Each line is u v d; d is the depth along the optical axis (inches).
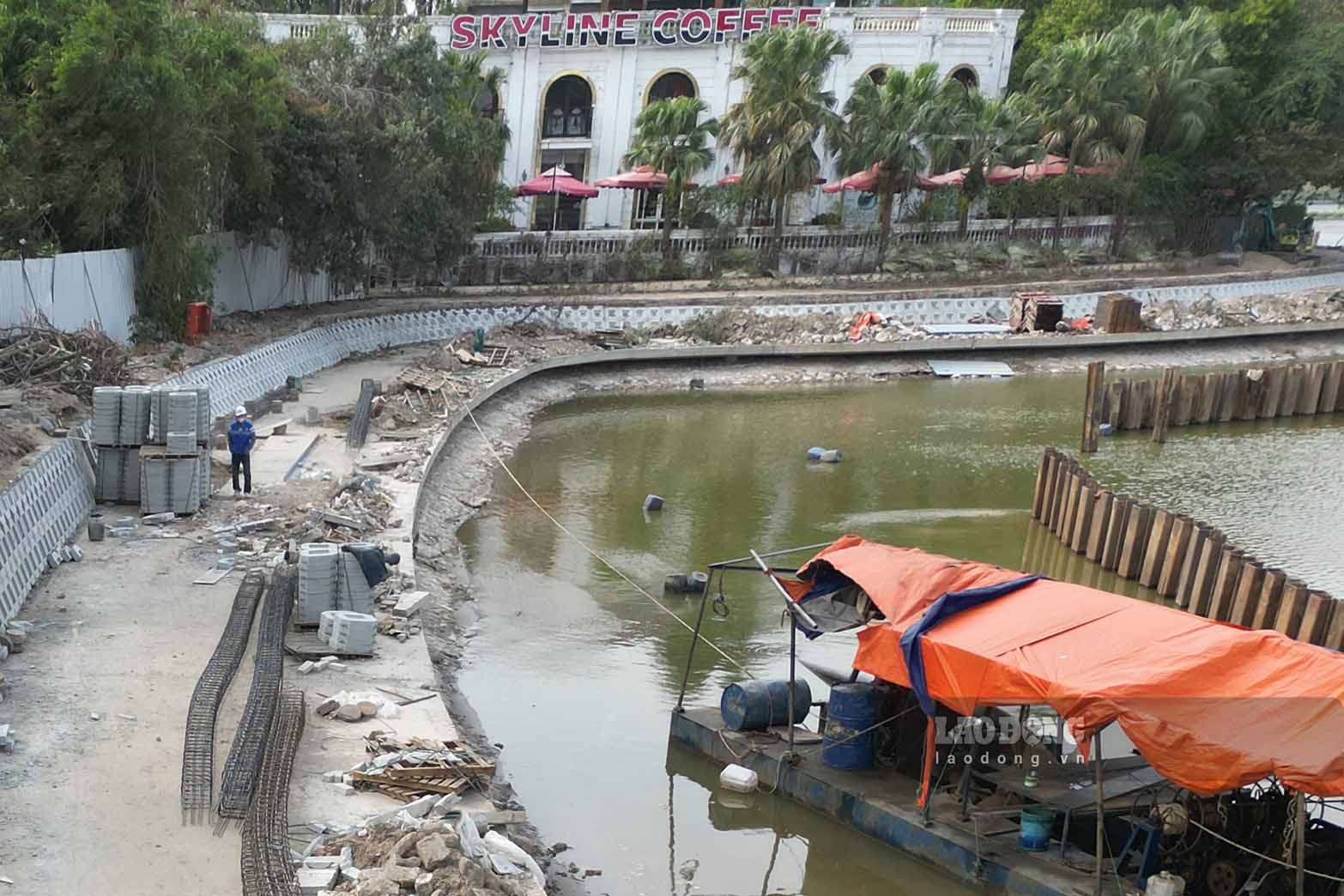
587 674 855.1
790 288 2498.8
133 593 777.6
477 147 2046.0
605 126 2694.4
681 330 2220.7
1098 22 3125.0
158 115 1273.4
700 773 710.5
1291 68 3029.0
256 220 1683.1
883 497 1402.6
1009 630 584.1
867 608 688.4
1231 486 1503.4
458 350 1847.9
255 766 542.0
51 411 993.5
